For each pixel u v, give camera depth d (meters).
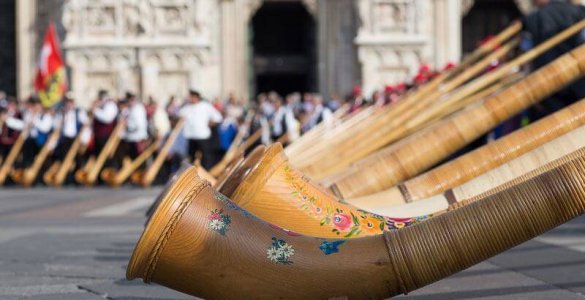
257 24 50.31
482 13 48.00
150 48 44.12
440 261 6.42
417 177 9.12
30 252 14.37
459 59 45.12
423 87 15.33
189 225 6.39
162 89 44.47
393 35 44.47
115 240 15.89
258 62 48.34
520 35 15.55
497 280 11.09
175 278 6.46
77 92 43.91
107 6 44.00
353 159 12.82
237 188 7.66
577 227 16.27
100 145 34.69
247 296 6.47
